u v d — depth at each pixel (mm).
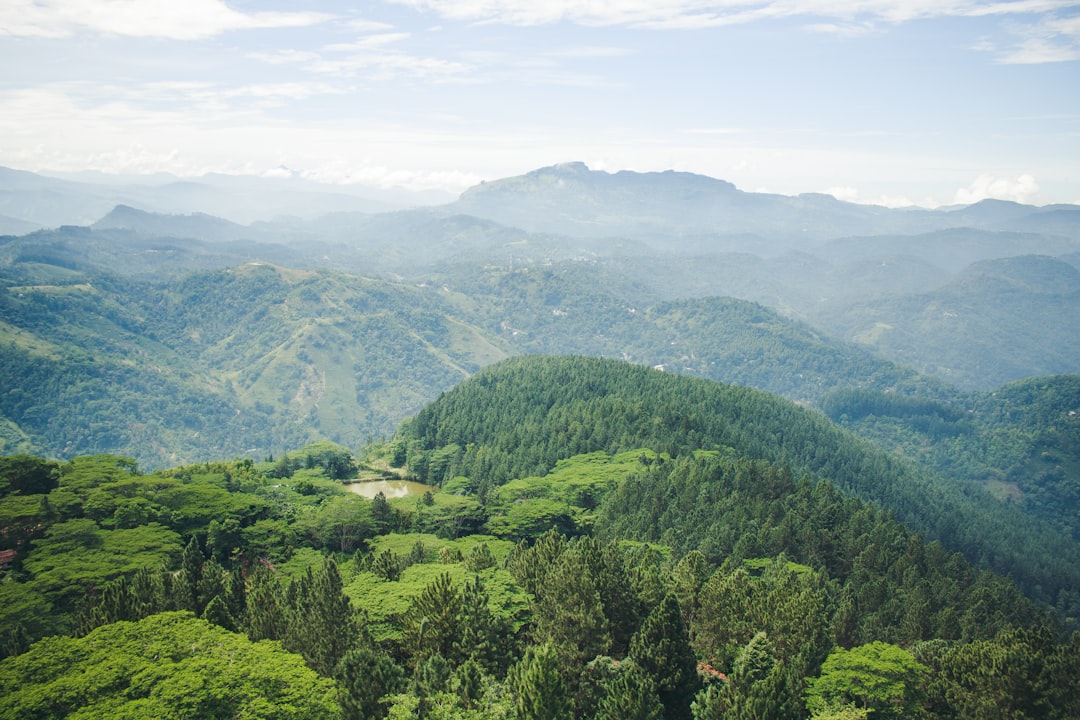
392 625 81500
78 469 150125
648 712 63406
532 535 146500
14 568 113250
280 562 127875
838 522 147625
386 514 150875
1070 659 76125
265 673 64875
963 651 79062
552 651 61750
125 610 81062
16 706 59875
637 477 168625
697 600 88500
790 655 80125
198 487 147000
